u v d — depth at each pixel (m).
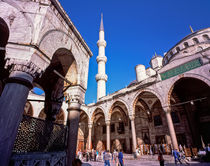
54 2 4.82
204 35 23.47
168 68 15.84
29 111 23.16
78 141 28.66
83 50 7.18
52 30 4.73
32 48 3.85
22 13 4.21
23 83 3.50
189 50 22.67
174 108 19.33
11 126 3.01
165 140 19.11
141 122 22.69
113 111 27.12
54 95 7.75
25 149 3.90
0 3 4.18
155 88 16.34
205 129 16.84
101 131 28.69
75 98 6.14
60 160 4.85
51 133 4.93
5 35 5.39
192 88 17.38
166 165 11.00
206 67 12.91
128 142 23.14
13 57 3.60
